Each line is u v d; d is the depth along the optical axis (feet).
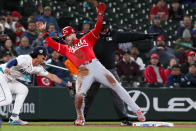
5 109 113.19
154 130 83.30
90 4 186.50
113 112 116.37
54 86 119.96
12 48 133.08
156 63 129.08
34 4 183.11
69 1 187.73
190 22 175.32
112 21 184.96
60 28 169.78
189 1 211.41
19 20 168.96
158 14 183.21
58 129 83.10
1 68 93.81
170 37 174.60
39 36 139.74
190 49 157.58
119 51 151.02
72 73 115.03
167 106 118.32
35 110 113.70
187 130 83.66
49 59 121.60
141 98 117.19
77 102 92.63
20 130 80.94
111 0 192.95
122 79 129.70
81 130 81.35
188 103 119.03
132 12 190.29
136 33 100.58
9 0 196.85
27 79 101.76
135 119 116.78
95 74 91.56
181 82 124.98
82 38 92.27
